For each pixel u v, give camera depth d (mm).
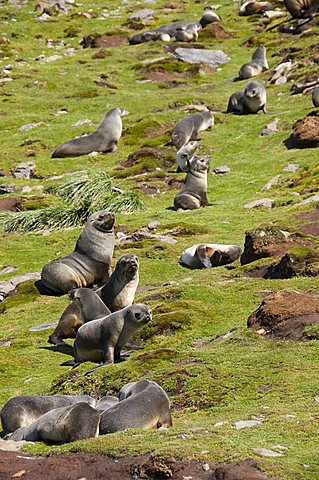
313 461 15312
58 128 71750
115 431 18125
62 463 16125
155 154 63156
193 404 21312
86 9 114375
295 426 17719
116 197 53656
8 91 81875
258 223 45250
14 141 69500
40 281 40125
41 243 48812
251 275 35094
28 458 16859
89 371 25078
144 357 25094
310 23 92812
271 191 52750
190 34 96562
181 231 45344
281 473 14680
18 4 114250
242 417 18922
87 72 87500
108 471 15539
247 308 30328
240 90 73250
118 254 42375
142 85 84188
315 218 43125
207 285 33719
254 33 98625
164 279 37938
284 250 36188
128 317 26203
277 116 67938
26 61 92312
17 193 58844
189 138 65438
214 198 53969
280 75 78812
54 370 27828
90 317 28984
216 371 22875
